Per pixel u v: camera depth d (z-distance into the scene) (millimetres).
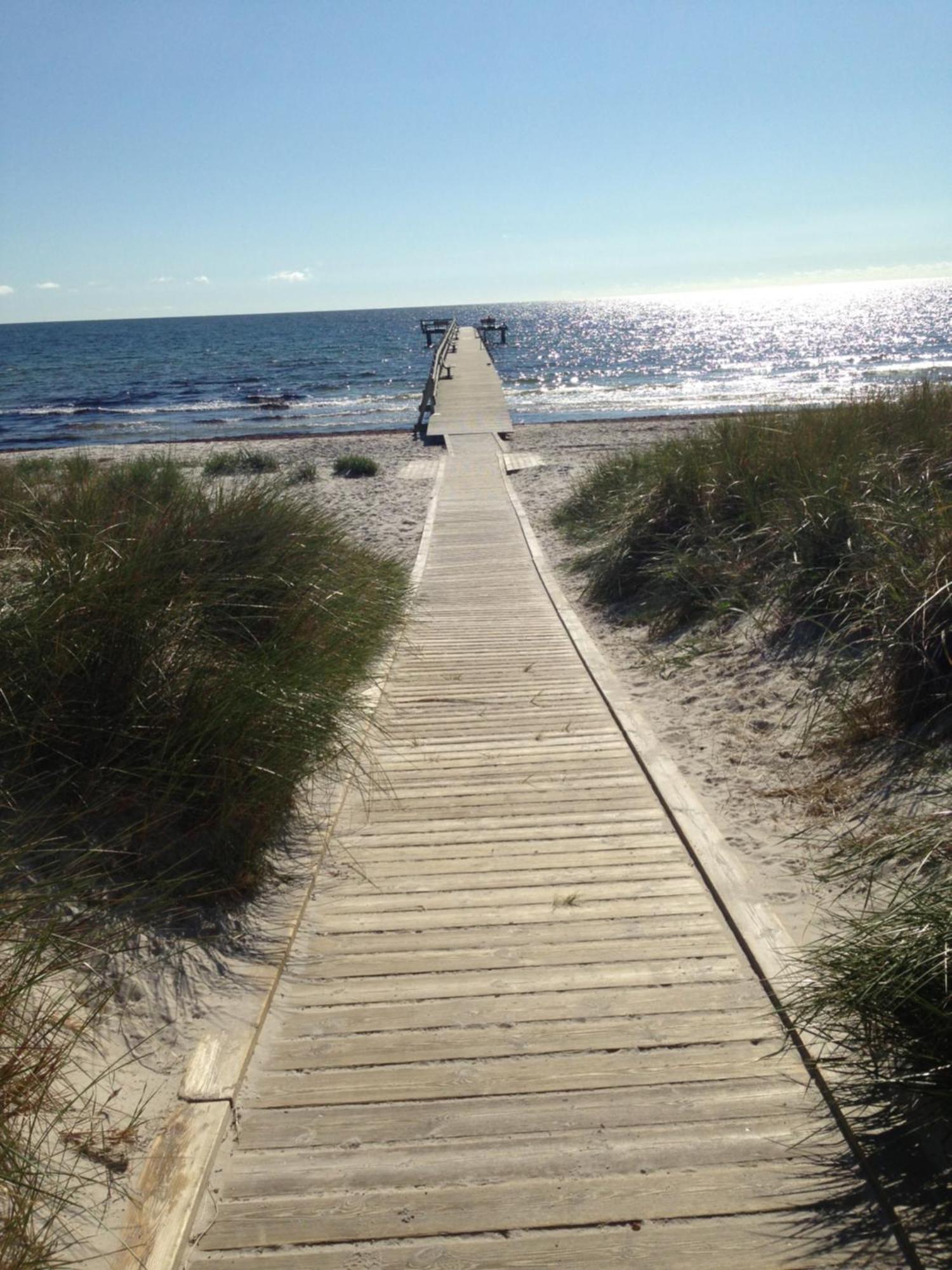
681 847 4125
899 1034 2543
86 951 3031
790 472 8219
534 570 10195
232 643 4824
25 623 3934
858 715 4891
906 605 4887
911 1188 2256
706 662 6629
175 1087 2691
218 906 3607
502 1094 2666
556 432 22172
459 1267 2123
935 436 8047
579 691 6379
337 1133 2541
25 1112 2303
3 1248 1973
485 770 5086
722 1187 2312
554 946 3400
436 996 3141
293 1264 2143
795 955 3203
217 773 3855
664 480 9023
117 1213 2234
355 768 5043
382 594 7688
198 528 5766
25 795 3586
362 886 3898
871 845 3787
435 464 18141
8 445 25312
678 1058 2781
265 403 35312
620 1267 2107
